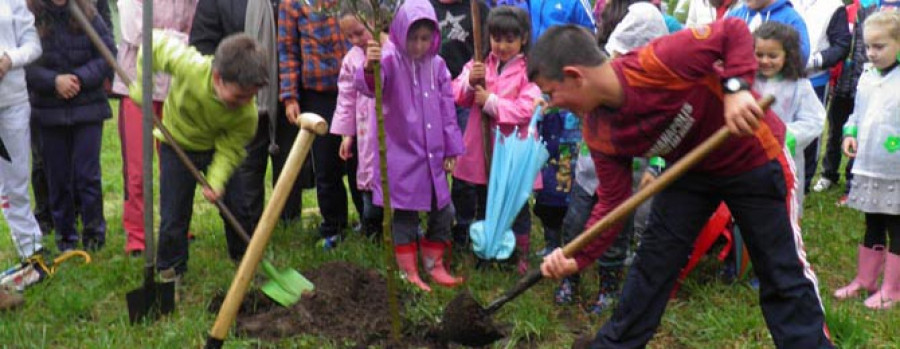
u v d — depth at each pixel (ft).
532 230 20.06
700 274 16.52
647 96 10.43
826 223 20.17
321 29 17.70
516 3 18.53
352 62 16.92
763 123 11.00
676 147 10.98
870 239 15.60
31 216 16.87
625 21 14.29
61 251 18.75
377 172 16.02
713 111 10.53
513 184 14.96
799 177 16.01
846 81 22.54
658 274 11.85
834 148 23.38
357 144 17.88
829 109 23.39
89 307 15.12
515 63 16.12
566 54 10.39
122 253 18.40
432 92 15.80
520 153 14.92
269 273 14.82
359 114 16.84
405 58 15.48
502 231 15.03
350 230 19.62
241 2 17.62
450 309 13.42
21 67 16.31
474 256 17.21
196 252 18.40
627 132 10.83
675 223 11.66
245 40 13.78
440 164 15.94
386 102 15.60
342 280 15.26
